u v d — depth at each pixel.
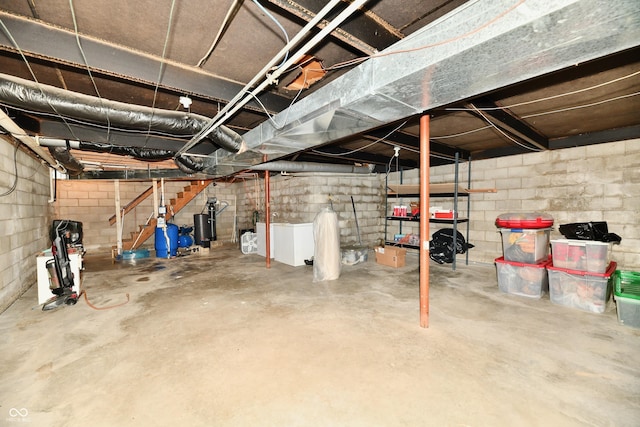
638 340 2.21
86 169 5.68
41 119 2.75
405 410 1.51
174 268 4.89
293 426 1.41
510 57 1.24
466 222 5.11
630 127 3.37
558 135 3.79
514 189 4.48
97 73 2.04
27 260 3.81
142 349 2.14
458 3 1.43
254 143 2.86
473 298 3.20
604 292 2.71
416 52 1.38
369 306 2.99
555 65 1.32
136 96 2.50
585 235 3.43
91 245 6.47
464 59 1.26
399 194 5.95
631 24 0.99
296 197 6.18
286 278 4.14
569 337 2.27
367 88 1.64
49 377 1.80
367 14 1.51
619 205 3.56
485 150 4.70
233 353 2.08
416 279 4.03
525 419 1.43
